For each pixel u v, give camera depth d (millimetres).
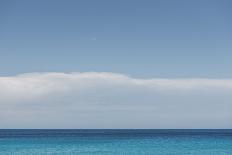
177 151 55594
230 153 53062
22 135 114625
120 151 55906
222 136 104875
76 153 53500
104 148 60281
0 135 113312
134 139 84688
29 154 52188
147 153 53219
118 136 104438
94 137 96750
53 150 57469
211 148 59938
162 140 79875
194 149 58438
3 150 57344
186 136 104750
